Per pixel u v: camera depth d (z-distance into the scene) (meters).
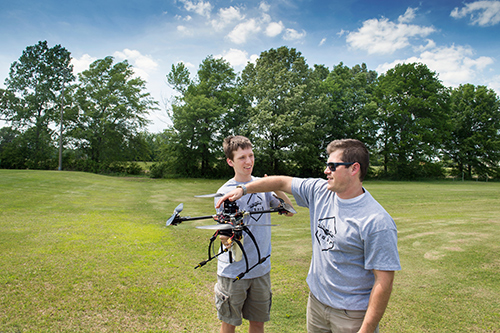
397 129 41.91
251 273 2.64
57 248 6.47
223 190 2.82
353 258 1.92
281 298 4.53
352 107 41.22
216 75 40.56
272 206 2.84
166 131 38.22
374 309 1.75
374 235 1.78
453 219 10.66
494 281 5.21
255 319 2.80
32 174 21.19
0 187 15.04
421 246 7.33
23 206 11.16
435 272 5.65
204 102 37.16
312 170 41.81
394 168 40.69
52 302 4.20
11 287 4.56
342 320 1.96
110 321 3.80
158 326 3.72
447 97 40.66
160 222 9.70
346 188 1.93
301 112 37.44
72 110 40.09
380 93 42.59
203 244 7.26
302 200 2.35
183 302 4.35
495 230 8.91
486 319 3.98
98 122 40.75
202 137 37.84
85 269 5.41
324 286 2.06
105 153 40.66
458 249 7.05
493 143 40.88
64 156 42.38
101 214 10.58
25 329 3.54
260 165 39.47
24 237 7.15
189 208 12.88
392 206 13.84
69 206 11.80
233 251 2.36
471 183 33.34
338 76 42.16
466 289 4.91
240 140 2.78
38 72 43.75
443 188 24.11
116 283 4.89
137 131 42.38
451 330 3.73
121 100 41.59
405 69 40.34
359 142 1.96
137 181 27.59
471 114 43.50
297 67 38.53
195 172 39.78
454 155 44.19
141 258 6.11
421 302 4.46
